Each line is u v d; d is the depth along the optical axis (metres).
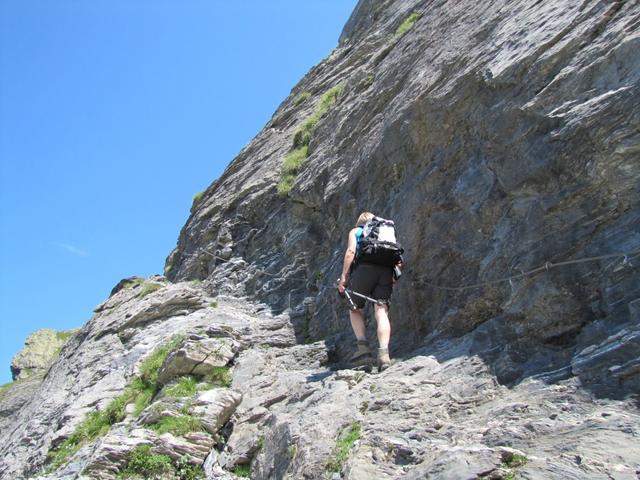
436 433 5.46
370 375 7.11
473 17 9.49
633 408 4.64
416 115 9.15
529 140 6.84
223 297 14.05
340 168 11.83
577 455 4.34
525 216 6.71
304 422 6.55
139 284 17.50
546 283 6.08
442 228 8.05
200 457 7.71
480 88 8.03
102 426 10.10
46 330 32.53
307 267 12.16
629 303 5.21
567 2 7.40
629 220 5.66
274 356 10.02
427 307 7.96
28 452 11.53
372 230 7.51
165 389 9.39
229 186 18.14
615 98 5.93
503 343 6.28
